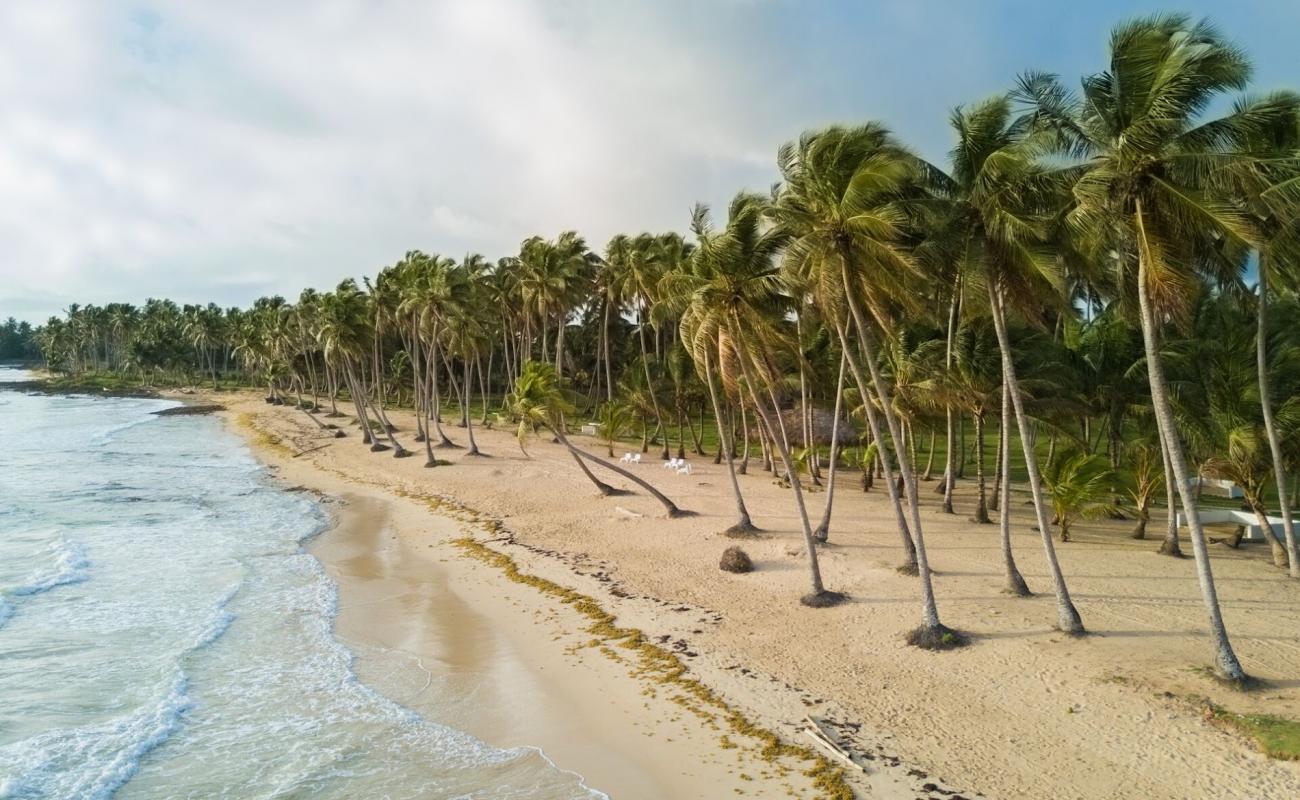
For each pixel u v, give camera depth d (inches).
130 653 727.7
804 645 697.0
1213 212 531.5
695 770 506.9
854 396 1409.9
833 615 765.9
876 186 642.2
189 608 861.2
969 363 1103.0
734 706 589.9
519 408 1398.9
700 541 1069.8
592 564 1000.9
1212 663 612.7
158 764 526.9
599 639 740.7
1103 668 610.9
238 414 3740.2
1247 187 546.0
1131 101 566.6
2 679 666.2
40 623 808.9
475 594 904.9
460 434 2511.1
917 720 556.1
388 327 2657.5
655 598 847.7
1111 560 960.9
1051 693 580.4
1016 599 784.9
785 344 896.3
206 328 5280.5
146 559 1085.8
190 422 3506.4
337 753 541.6
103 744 551.5
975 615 740.0
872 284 725.9
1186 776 472.1
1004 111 681.6
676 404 2016.5
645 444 2140.7
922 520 1216.8
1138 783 469.1
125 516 1411.2
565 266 2431.1
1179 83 530.6
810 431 1585.9
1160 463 1147.3
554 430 1412.4
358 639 767.7
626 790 488.1
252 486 1787.6
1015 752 509.4
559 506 1378.0
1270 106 577.6
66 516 1403.8
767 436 1813.5
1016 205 674.2
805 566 928.3
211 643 756.6
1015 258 693.3
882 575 879.1
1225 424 986.7
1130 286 693.3
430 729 576.7
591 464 1847.9
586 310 3526.1
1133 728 525.7
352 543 1189.7
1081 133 615.8
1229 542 1096.2
